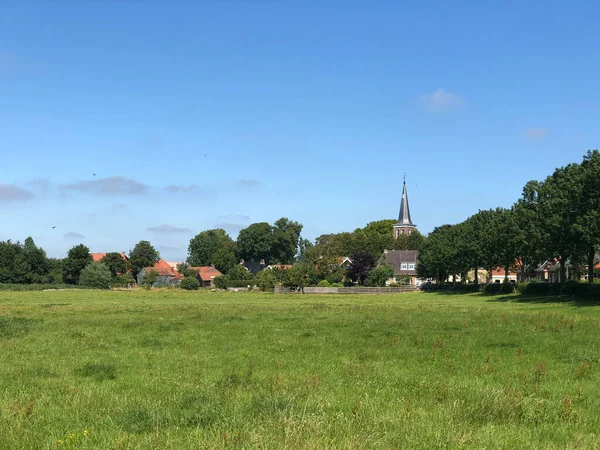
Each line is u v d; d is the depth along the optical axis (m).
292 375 15.59
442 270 122.31
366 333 27.19
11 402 12.41
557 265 111.31
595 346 21.81
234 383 14.23
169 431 9.55
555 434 9.86
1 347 22.77
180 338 25.66
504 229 82.88
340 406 11.47
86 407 11.91
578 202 58.28
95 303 64.06
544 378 15.23
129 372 16.75
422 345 22.41
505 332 27.31
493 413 11.03
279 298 83.81
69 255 147.25
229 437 8.93
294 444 8.40
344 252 181.62
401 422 10.08
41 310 49.00
